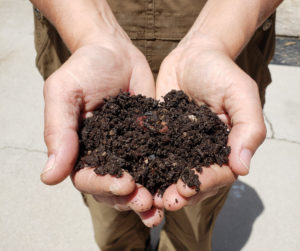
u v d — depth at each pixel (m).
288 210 0.47
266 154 0.54
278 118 0.60
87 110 0.29
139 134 0.27
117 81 0.31
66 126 0.25
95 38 0.32
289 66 0.72
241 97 0.25
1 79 0.71
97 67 0.29
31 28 0.86
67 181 0.51
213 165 0.25
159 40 0.35
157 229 0.47
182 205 0.23
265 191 0.49
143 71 0.34
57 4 0.32
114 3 0.34
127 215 0.37
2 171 0.52
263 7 0.32
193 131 0.27
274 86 0.67
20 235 0.45
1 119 0.61
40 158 0.55
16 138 0.58
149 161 0.26
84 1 0.33
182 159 0.26
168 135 0.27
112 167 0.23
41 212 0.47
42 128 0.60
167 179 0.25
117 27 0.34
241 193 0.49
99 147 0.26
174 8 0.33
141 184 0.25
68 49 0.37
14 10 0.94
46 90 0.27
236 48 0.32
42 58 0.37
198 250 0.41
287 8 0.90
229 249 0.43
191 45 0.32
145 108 0.30
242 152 0.24
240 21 0.32
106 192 0.23
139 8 0.34
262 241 0.44
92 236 0.45
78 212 0.47
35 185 0.51
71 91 0.27
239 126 0.25
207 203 0.35
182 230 0.39
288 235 0.44
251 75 0.37
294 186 0.49
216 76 0.27
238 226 0.46
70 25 0.33
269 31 0.35
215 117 0.28
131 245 0.42
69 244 0.44
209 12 0.33
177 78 0.33
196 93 0.30
